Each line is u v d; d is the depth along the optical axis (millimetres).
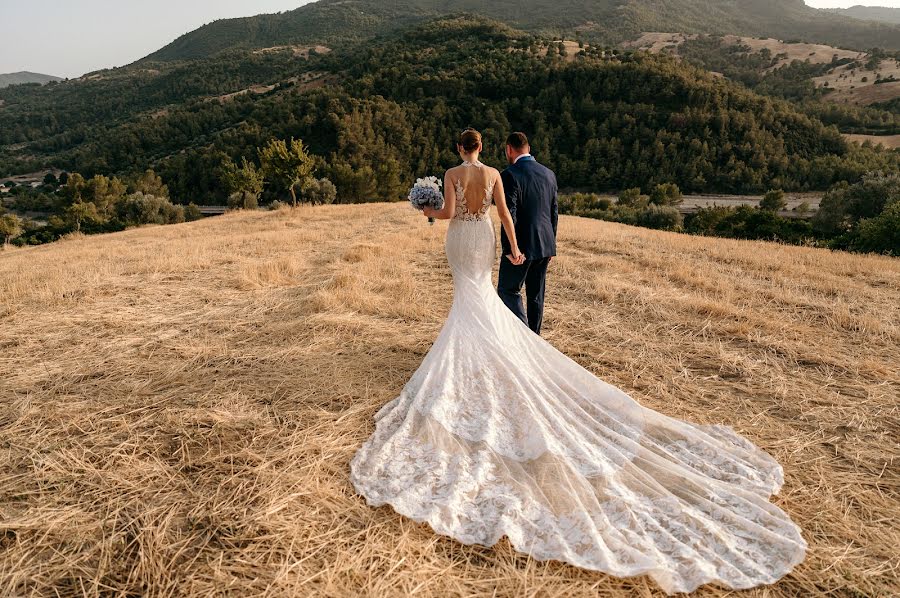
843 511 2820
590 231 14539
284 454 3141
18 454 3188
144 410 3703
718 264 9227
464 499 2797
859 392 4184
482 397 3547
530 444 3184
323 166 88375
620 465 3076
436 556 2449
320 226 16500
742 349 5094
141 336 5301
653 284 7570
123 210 57812
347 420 3592
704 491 2920
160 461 3105
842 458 3311
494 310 3941
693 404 4016
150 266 8680
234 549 2432
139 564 2340
